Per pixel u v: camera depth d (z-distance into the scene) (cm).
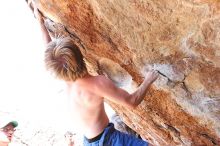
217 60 317
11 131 500
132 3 315
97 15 349
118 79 408
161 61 350
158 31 325
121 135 333
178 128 430
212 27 295
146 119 454
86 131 336
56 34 394
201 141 426
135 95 324
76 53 299
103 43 375
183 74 351
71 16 367
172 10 302
